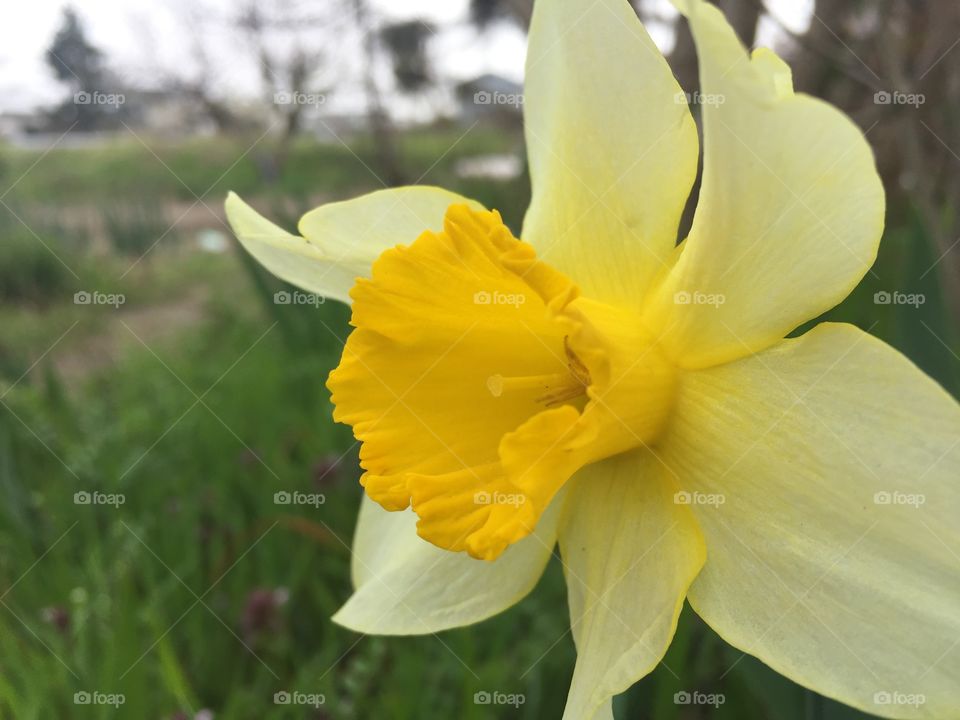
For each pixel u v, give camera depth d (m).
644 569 0.08
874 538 0.06
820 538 0.07
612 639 0.08
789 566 0.07
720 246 0.07
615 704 0.08
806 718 0.08
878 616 0.06
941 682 0.06
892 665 0.06
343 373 0.09
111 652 0.11
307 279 0.10
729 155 0.06
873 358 0.06
